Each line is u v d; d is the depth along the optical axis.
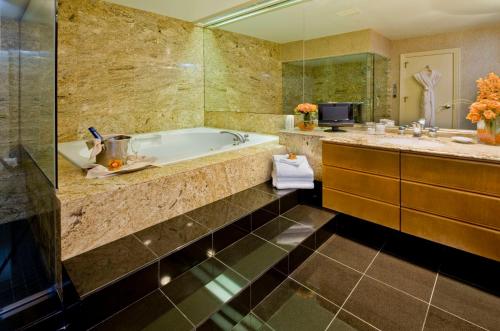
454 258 1.93
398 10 2.24
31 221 2.26
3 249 2.10
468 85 1.98
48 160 1.55
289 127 2.89
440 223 1.76
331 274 1.83
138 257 1.41
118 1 2.83
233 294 1.40
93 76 2.82
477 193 1.60
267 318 1.47
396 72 2.31
